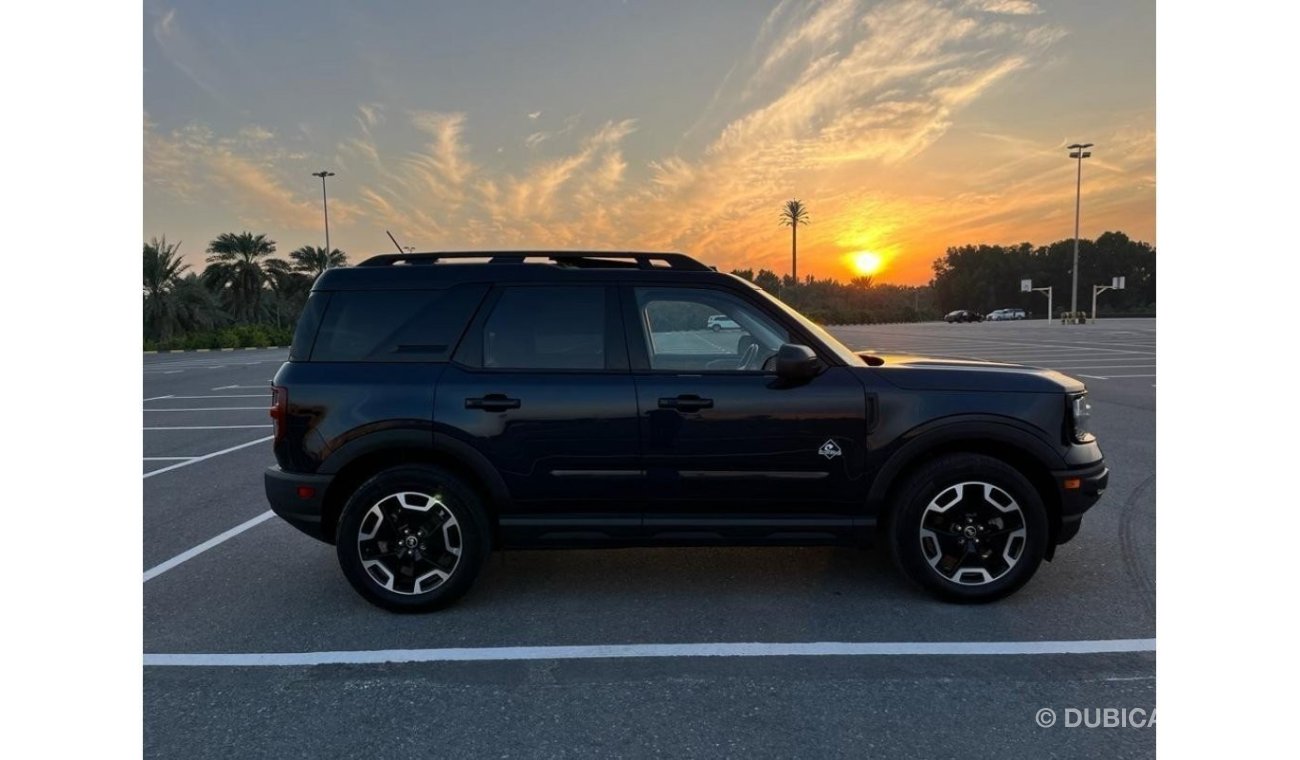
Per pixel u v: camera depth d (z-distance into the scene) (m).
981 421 3.93
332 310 4.12
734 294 4.12
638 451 3.94
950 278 116.31
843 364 4.05
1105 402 11.66
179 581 4.51
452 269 4.14
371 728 2.90
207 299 49.31
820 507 4.00
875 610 3.93
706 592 4.22
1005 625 3.72
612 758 2.68
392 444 3.95
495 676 3.29
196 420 11.91
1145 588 4.16
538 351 4.04
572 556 4.86
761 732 2.83
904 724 2.87
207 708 3.05
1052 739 2.77
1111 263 102.00
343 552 3.95
